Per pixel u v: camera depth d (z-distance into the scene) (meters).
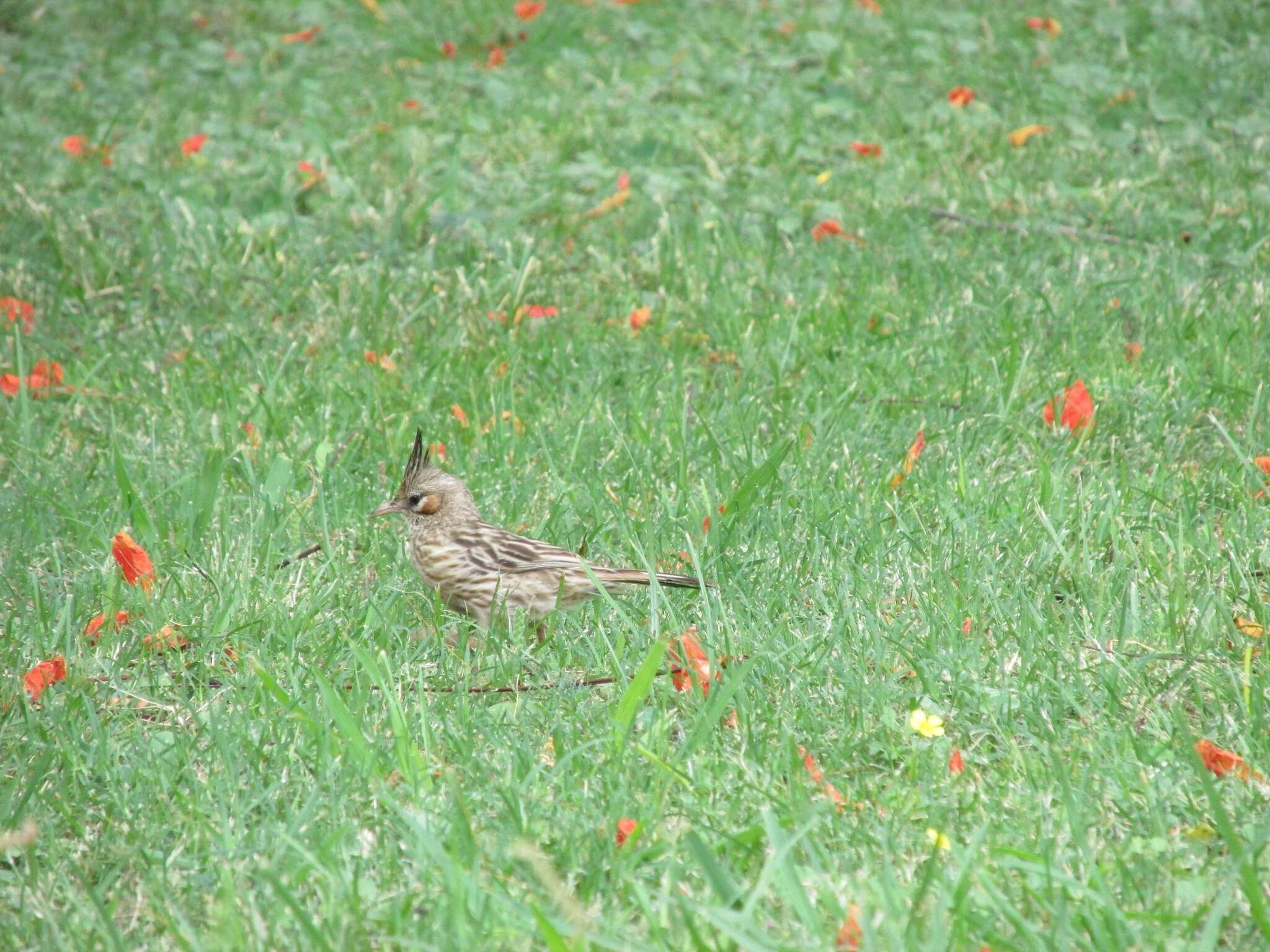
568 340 13.56
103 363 12.71
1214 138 17.89
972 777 7.41
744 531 10.19
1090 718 7.87
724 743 7.71
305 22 23.72
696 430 11.63
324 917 6.25
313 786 7.32
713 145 18.14
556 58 21.92
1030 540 9.88
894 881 6.25
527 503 10.72
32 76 20.78
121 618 8.82
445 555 9.30
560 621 9.32
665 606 9.12
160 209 16.25
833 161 17.89
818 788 7.33
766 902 6.45
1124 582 9.26
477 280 14.44
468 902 6.24
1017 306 13.88
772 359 12.84
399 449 11.60
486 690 8.40
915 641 8.69
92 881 6.73
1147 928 6.09
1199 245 15.07
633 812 7.07
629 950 5.82
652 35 22.59
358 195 16.33
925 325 13.44
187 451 11.58
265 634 8.96
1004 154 17.56
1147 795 6.98
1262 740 7.54
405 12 23.78
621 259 15.08
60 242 15.02
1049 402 11.52
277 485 10.54
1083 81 19.42
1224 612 8.70
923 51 20.70
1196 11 21.47
